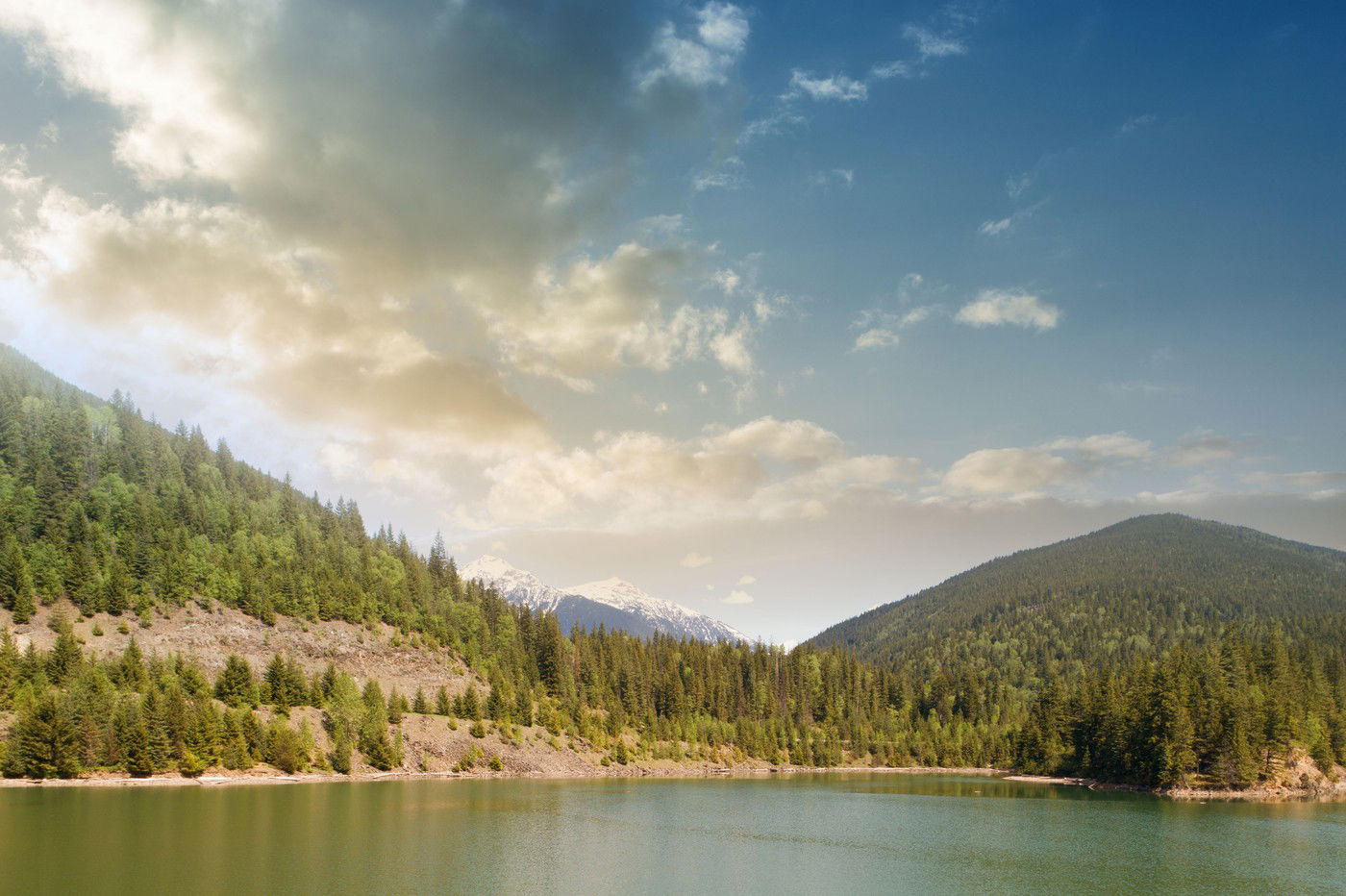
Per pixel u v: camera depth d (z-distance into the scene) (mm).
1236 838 132750
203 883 85062
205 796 144750
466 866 98500
